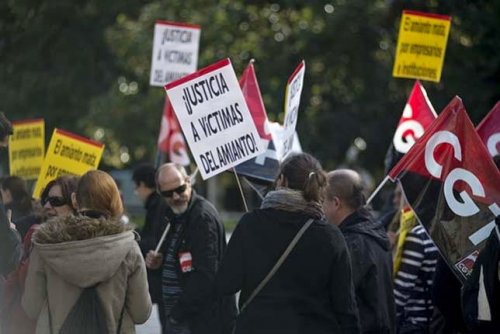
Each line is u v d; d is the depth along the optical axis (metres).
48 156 18.19
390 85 53.84
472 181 13.89
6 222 13.00
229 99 14.84
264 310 11.62
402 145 18.05
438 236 13.88
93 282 11.80
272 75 51.44
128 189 68.69
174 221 15.95
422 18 20.11
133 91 56.72
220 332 15.55
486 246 12.16
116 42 52.12
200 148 14.71
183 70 23.17
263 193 17.02
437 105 51.44
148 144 54.38
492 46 51.28
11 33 57.72
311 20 51.62
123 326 12.12
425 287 15.26
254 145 14.93
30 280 11.98
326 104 55.72
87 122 54.97
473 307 12.18
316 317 11.65
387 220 18.44
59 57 58.88
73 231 11.77
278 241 11.70
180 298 15.23
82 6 58.19
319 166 12.01
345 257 11.75
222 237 15.96
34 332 13.45
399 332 15.11
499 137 16.16
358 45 52.56
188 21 51.50
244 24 52.50
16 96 58.72
